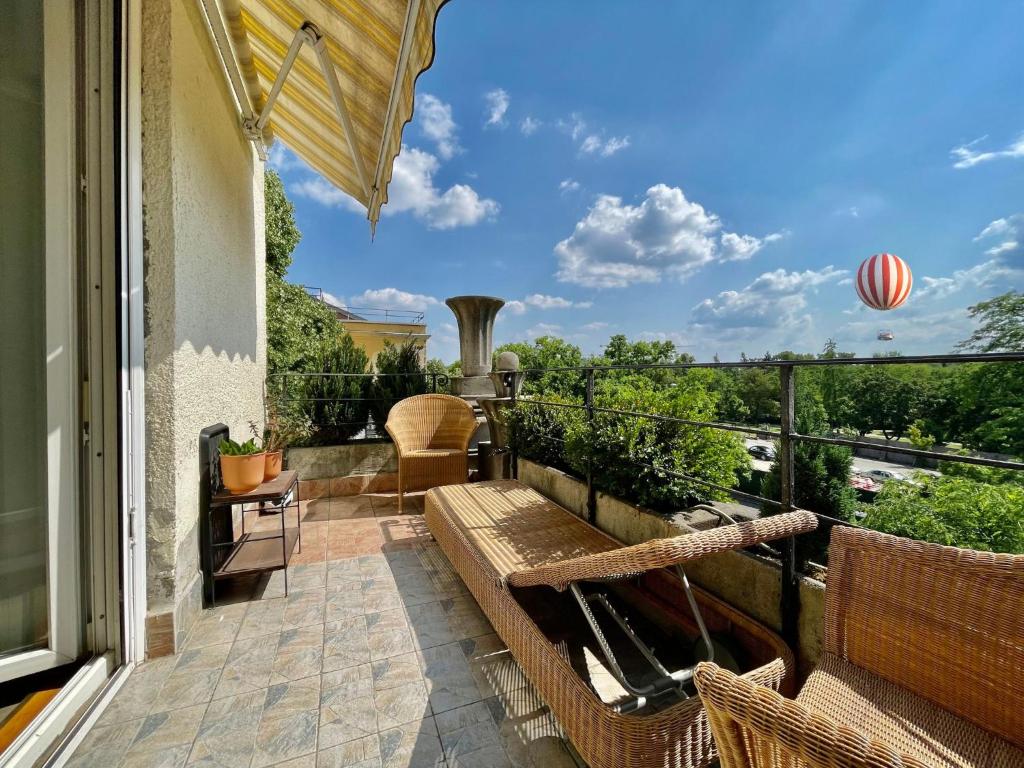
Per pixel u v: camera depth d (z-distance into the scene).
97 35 1.75
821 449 3.09
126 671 1.77
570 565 1.38
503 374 4.48
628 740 1.11
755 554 1.81
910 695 1.08
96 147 1.75
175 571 1.98
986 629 0.99
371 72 2.51
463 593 2.50
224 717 1.56
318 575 2.73
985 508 2.79
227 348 3.16
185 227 2.21
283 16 2.56
